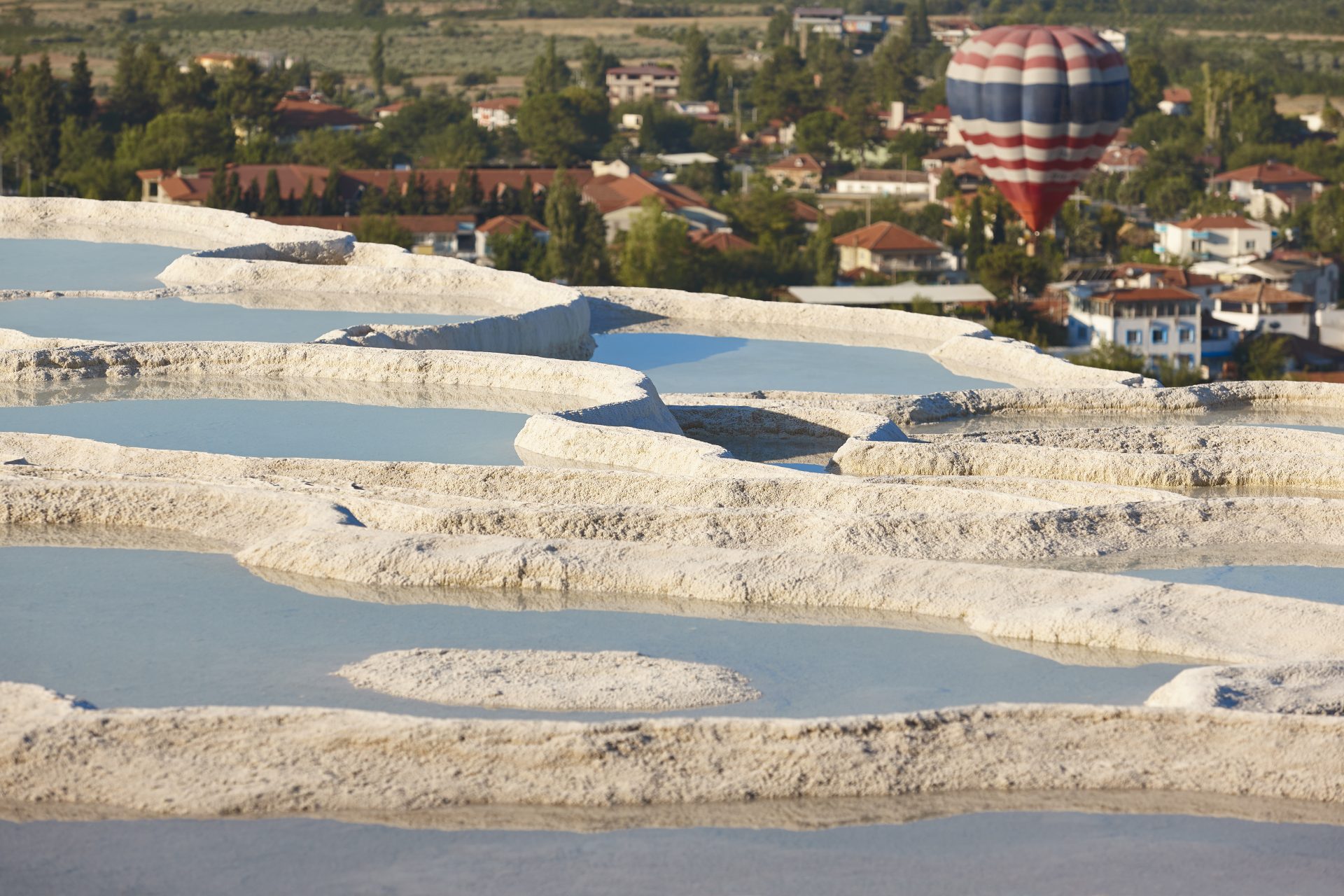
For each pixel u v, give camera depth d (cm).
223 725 1880
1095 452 3684
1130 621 2372
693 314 6259
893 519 2834
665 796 1819
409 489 3047
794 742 1873
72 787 1811
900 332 6056
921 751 1883
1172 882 1684
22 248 6341
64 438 3356
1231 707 1997
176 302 5225
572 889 1664
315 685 2155
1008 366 5416
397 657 2247
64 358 4153
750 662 2292
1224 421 4662
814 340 5906
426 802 1800
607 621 2455
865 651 2339
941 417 4588
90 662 2241
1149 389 4825
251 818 1780
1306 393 4925
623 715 2066
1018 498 3028
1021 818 1805
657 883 1677
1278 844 1758
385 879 1675
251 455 3438
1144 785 1856
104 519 2875
